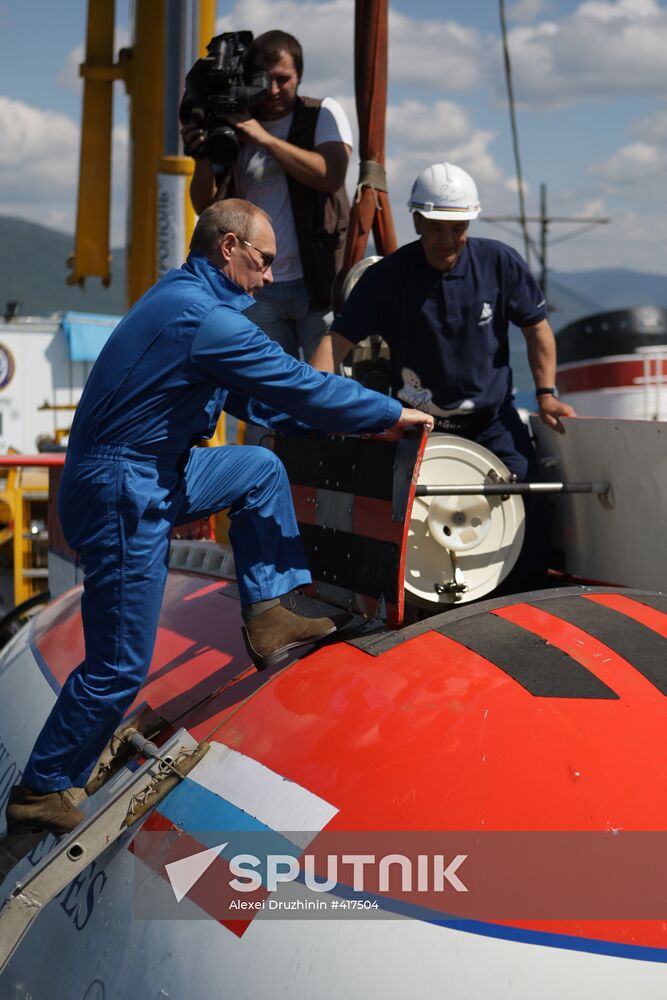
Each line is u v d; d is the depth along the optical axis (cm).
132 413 291
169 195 697
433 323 380
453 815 233
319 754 256
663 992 213
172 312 289
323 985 221
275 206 502
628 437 343
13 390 2095
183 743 286
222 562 408
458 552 340
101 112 902
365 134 493
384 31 489
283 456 346
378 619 304
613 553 361
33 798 306
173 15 680
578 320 1175
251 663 321
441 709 255
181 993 241
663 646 278
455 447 341
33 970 300
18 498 904
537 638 278
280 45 472
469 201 362
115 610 296
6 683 439
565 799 232
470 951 216
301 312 517
